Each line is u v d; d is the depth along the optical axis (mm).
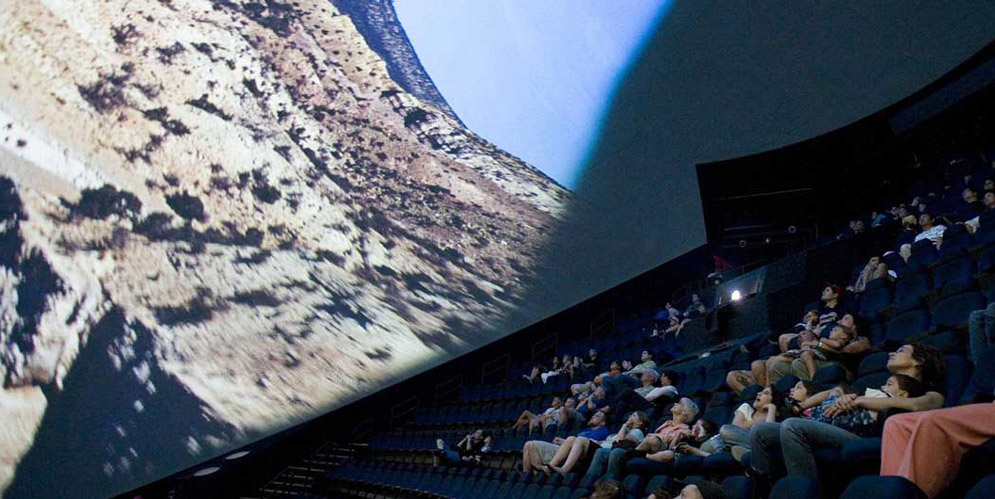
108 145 6070
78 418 5828
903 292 5332
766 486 3055
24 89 5707
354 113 7230
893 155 9547
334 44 7172
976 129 8508
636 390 5547
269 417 6500
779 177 10172
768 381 4406
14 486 5500
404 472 7020
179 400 6215
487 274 7918
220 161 6512
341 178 7098
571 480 4438
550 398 7621
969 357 3404
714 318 7570
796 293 7113
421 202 7559
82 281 5906
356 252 7102
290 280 6762
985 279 4453
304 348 6762
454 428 8648
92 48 6004
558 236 8508
